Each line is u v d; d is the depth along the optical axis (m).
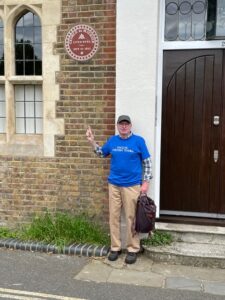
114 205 4.70
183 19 5.00
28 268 4.48
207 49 4.96
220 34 4.92
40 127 5.56
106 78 5.05
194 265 4.52
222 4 4.88
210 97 5.02
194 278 4.24
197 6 4.95
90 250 4.82
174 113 5.12
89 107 5.14
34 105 5.55
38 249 4.97
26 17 5.41
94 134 5.16
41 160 5.39
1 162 5.53
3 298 3.78
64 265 4.57
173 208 5.25
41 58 5.41
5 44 5.37
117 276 4.29
